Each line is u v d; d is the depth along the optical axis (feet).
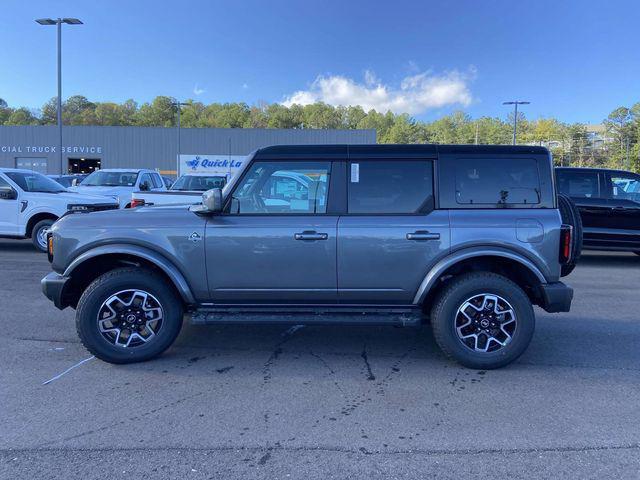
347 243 14.69
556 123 382.22
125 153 167.43
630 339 18.08
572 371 15.03
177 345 17.12
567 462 10.14
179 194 36.09
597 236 33.68
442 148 15.15
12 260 33.40
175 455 10.34
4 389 13.47
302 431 11.36
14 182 34.96
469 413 12.29
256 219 14.92
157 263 14.79
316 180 15.12
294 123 415.03
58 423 11.64
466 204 14.93
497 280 14.66
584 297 24.62
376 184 15.05
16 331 18.39
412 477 9.62
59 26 84.38
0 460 10.09
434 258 14.67
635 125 319.68
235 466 9.96
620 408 12.61
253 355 16.25
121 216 15.28
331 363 15.61
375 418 12.01
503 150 15.10
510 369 15.16
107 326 15.16
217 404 12.70
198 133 166.50
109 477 9.55
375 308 15.25
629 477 9.62
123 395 13.16
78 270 15.39
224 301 15.25
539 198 14.94
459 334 14.88
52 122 381.60
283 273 14.87
